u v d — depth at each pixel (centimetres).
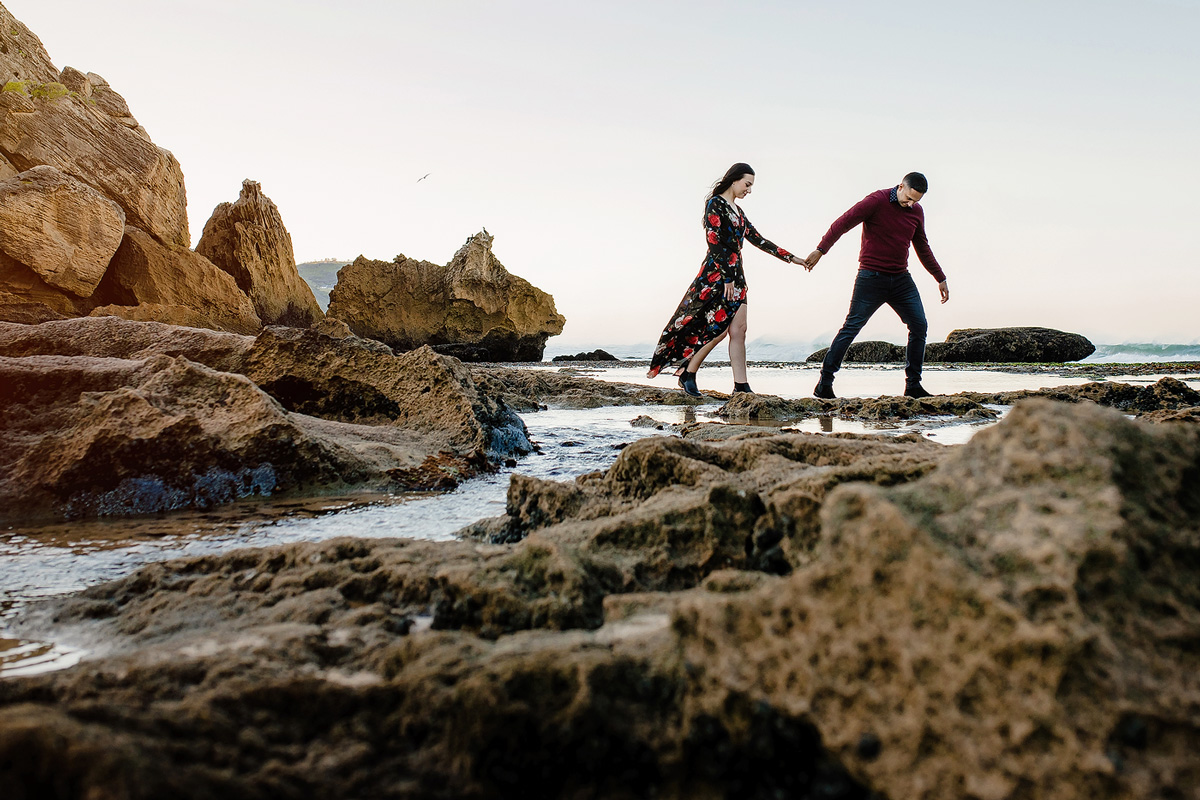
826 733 142
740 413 895
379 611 225
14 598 277
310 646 195
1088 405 178
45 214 2122
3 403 507
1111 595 143
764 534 253
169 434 451
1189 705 130
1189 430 175
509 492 360
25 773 125
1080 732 127
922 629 142
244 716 157
